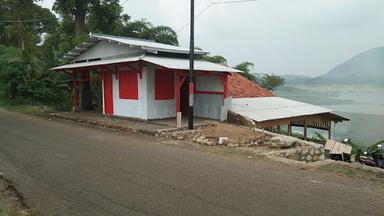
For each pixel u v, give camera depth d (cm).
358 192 584
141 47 1395
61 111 1936
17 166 750
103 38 1609
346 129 3650
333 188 605
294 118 1744
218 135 1072
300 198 550
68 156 848
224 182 634
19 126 1387
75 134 1195
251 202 530
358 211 496
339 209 504
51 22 4647
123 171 708
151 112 1440
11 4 4216
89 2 3072
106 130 1295
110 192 578
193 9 1197
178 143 1039
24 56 2388
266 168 746
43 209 506
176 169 725
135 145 1002
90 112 1842
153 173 693
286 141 1005
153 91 1443
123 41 1511
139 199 544
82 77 1972
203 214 483
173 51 1502
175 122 1374
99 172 701
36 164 767
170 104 1518
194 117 1545
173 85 1528
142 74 1423
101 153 885
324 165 789
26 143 1020
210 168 737
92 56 1777
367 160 1551
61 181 641
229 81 2327
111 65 1524
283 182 638
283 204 522
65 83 2328
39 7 4541
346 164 802
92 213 490
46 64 2350
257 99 2031
